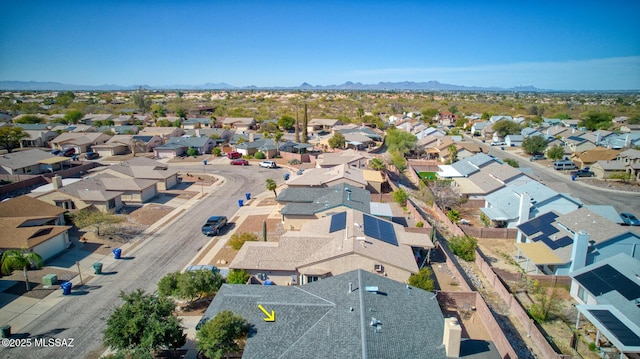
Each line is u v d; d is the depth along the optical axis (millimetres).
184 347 25562
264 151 91125
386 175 71500
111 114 153250
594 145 95938
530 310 30984
